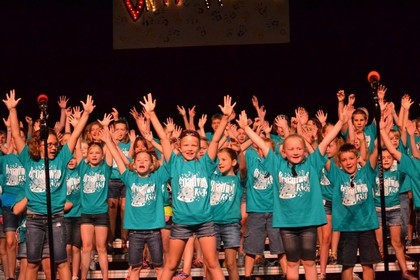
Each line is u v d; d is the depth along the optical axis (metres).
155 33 10.80
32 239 6.55
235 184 7.07
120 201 8.43
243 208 7.88
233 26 10.75
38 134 6.61
